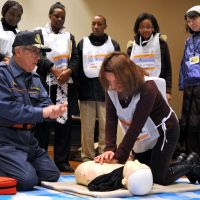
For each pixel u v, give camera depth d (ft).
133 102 7.12
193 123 11.83
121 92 6.99
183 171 8.22
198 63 11.80
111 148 7.61
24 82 7.85
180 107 19.40
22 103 7.64
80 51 12.96
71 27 17.37
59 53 11.76
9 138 7.58
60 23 12.00
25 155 7.54
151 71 12.34
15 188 6.78
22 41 7.66
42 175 8.02
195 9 12.04
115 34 18.29
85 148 13.34
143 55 12.44
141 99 7.05
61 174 10.70
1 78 7.51
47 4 16.67
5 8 11.50
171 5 19.30
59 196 6.61
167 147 7.70
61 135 11.75
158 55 12.40
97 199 6.34
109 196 6.55
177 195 7.06
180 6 19.44
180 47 19.47
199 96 11.71
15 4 11.56
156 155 7.78
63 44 11.86
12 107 7.26
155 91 7.18
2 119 7.45
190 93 11.91
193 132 11.96
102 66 6.92
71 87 11.96
